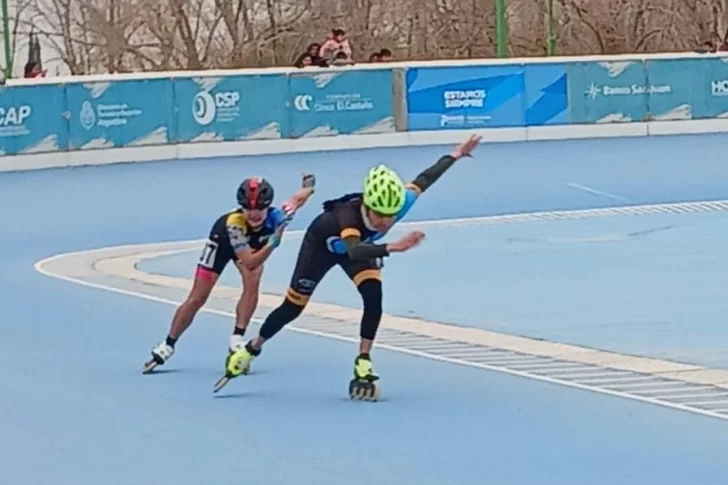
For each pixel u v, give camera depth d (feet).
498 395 38.45
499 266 69.92
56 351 47.93
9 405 38.55
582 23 188.03
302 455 31.96
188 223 93.76
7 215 98.73
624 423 34.42
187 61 178.29
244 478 30.01
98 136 125.49
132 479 30.17
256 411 37.11
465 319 54.13
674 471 29.66
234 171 118.73
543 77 136.56
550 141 135.74
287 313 39.47
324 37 180.86
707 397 37.55
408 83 133.90
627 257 71.97
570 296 59.26
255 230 42.32
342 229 37.19
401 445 32.73
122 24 176.76
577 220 89.92
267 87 130.41
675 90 140.15
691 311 54.19
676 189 104.01
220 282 67.72
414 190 38.22
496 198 101.81
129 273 71.67
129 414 37.09
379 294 38.42
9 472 30.99
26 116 122.52
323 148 132.16
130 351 47.67
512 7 186.60
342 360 45.03
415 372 42.39
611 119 138.51
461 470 30.19
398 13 184.44
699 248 74.64
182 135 128.36
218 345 48.52
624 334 49.39
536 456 31.24
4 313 57.82
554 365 43.21
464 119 135.13
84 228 92.17
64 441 33.94
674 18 189.57
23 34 169.48
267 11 179.83
